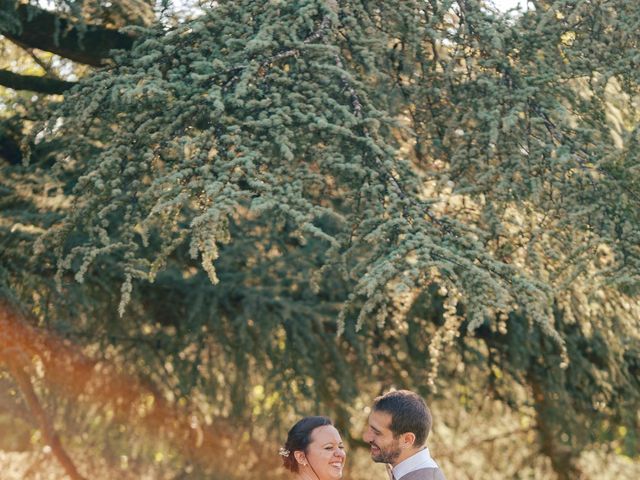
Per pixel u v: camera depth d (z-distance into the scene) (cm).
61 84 921
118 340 1044
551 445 1142
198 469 1045
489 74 728
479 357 1092
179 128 640
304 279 1012
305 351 1024
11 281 962
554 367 1098
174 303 1032
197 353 1054
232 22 682
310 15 673
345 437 1063
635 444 1126
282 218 589
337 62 650
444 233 604
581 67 723
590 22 751
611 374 1096
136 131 636
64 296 987
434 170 732
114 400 1043
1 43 972
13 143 934
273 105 626
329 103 620
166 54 665
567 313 810
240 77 625
